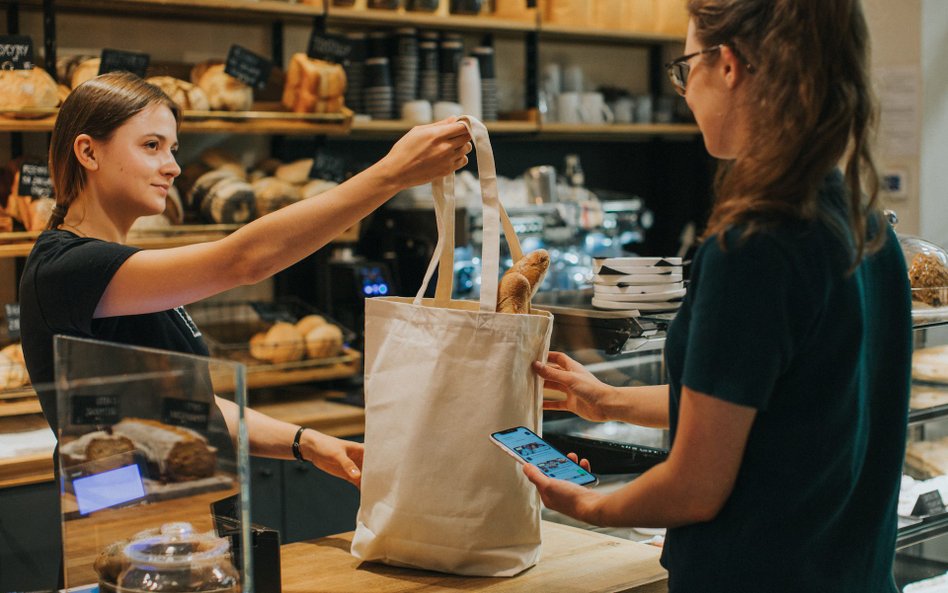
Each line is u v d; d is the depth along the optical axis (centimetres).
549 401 177
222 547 115
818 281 111
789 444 115
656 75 471
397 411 153
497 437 143
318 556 166
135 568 118
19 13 324
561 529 182
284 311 353
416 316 151
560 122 413
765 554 117
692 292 120
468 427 149
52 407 136
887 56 445
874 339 127
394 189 153
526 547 157
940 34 442
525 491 153
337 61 336
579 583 152
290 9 340
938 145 446
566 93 417
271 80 346
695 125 443
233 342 344
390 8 359
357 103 364
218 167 333
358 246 379
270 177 338
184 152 356
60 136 169
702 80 120
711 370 110
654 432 192
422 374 150
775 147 111
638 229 447
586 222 398
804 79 110
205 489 116
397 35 366
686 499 116
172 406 116
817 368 114
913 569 214
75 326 157
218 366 112
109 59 299
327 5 346
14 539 128
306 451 176
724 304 110
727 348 110
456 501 151
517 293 153
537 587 150
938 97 445
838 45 111
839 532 125
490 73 387
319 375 331
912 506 205
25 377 270
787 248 109
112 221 173
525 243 383
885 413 129
